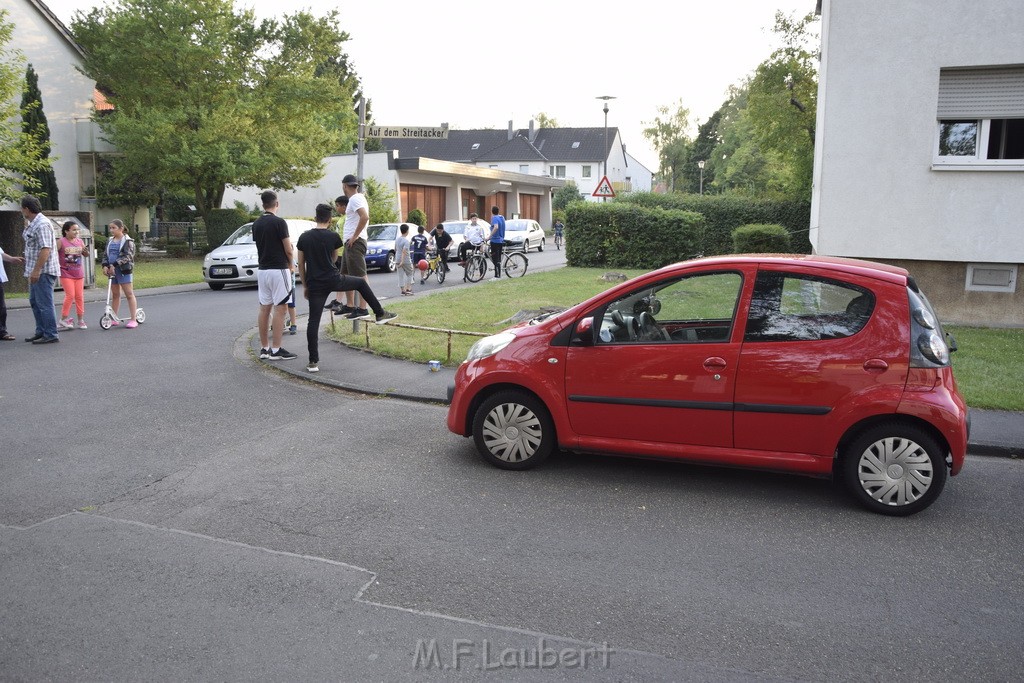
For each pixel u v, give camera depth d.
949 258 12.09
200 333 12.63
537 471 6.09
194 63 28.08
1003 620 3.89
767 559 4.57
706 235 28.73
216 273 19.58
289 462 6.25
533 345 5.95
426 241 20.97
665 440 5.66
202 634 3.66
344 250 12.39
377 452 6.53
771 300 5.43
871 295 5.25
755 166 59.62
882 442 5.20
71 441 6.75
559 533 4.90
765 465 5.44
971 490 5.75
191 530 4.87
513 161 83.56
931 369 5.11
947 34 11.66
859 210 12.39
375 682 3.30
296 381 9.20
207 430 7.14
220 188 31.80
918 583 4.28
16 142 19.62
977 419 7.29
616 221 24.19
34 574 4.25
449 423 6.31
